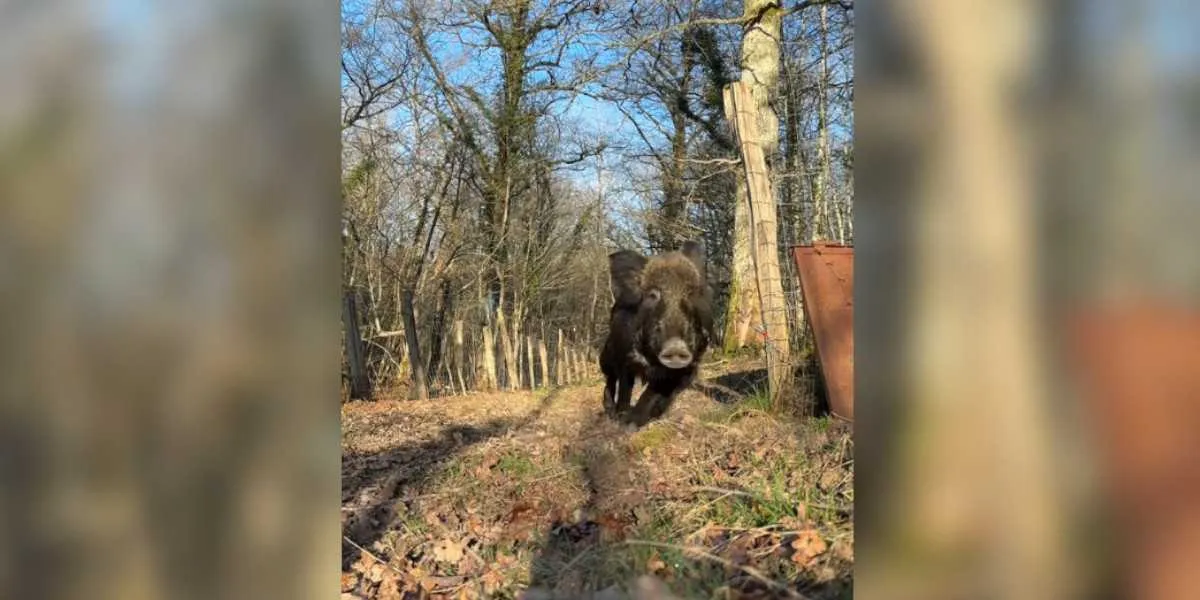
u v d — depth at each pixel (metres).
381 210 21.56
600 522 3.84
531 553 3.61
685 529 3.54
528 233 23.84
